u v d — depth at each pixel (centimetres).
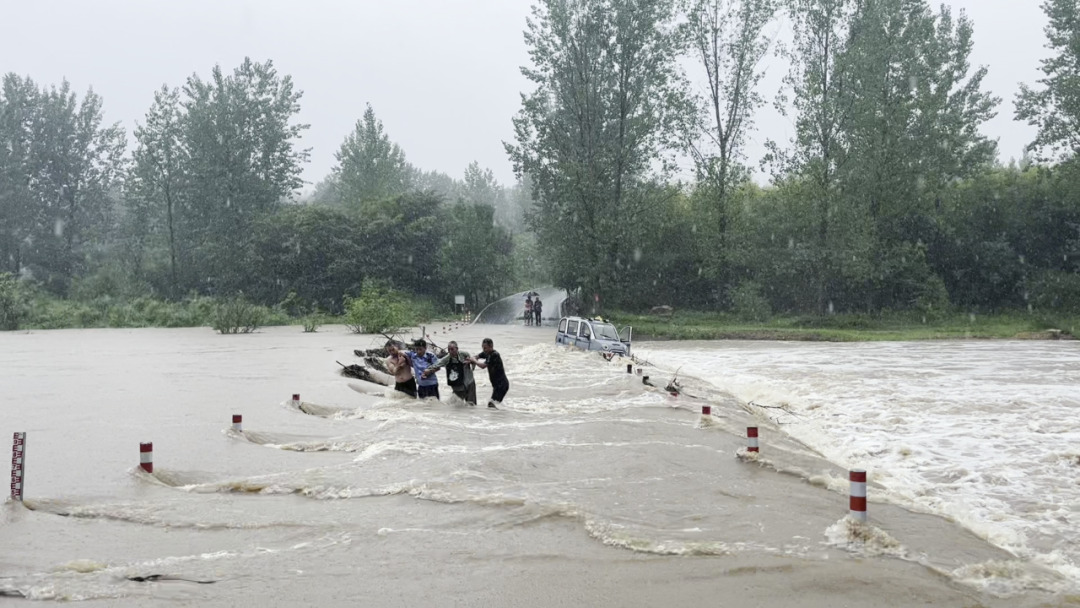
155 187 7919
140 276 7931
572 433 1278
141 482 923
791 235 5903
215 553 688
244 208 7625
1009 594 620
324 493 889
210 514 805
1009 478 1074
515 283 8475
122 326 5891
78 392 1766
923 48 5638
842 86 5497
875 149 5409
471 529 761
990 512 910
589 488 920
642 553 692
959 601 600
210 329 5497
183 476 969
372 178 8069
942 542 750
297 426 1328
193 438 1195
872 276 5469
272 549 700
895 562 680
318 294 6938
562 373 2308
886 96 5488
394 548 704
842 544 722
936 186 5741
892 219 5834
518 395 1811
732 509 838
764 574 640
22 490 824
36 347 3484
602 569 651
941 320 5494
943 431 1434
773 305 6166
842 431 1459
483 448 1145
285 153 8000
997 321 5538
